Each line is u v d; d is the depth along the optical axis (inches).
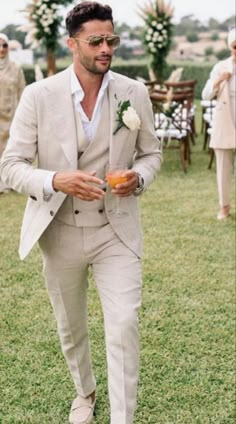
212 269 179.5
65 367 124.7
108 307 87.1
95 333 139.4
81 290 95.9
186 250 196.5
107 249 91.0
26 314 150.6
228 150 223.6
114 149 88.7
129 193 86.5
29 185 84.9
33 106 86.5
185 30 1016.9
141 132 94.0
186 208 247.3
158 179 301.1
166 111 308.5
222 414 108.0
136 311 86.4
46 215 88.6
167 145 344.5
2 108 274.4
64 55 606.5
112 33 83.5
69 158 87.1
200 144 399.9
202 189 279.4
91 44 81.7
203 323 144.0
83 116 87.2
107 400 112.3
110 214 89.9
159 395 114.0
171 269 179.5
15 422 106.3
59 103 86.4
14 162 87.4
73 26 82.9
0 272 179.5
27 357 128.8
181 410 109.4
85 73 85.4
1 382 119.3
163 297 159.2
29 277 175.8
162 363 125.5
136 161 95.3
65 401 112.6
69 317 96.9
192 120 384.2
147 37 388.2
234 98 217.6
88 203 89.3
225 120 216.8
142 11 384.5
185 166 314.2
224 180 226.8
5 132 278.2
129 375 85.4
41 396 114.3
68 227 90.6
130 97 89.9
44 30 357.4
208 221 229.0
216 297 159.2
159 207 249.1
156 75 398.6
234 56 216.1
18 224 228.4
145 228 220.8
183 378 119.8
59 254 92.0
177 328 141.3
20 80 279.3
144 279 171.5
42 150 88.8
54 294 95.9
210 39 992.2
